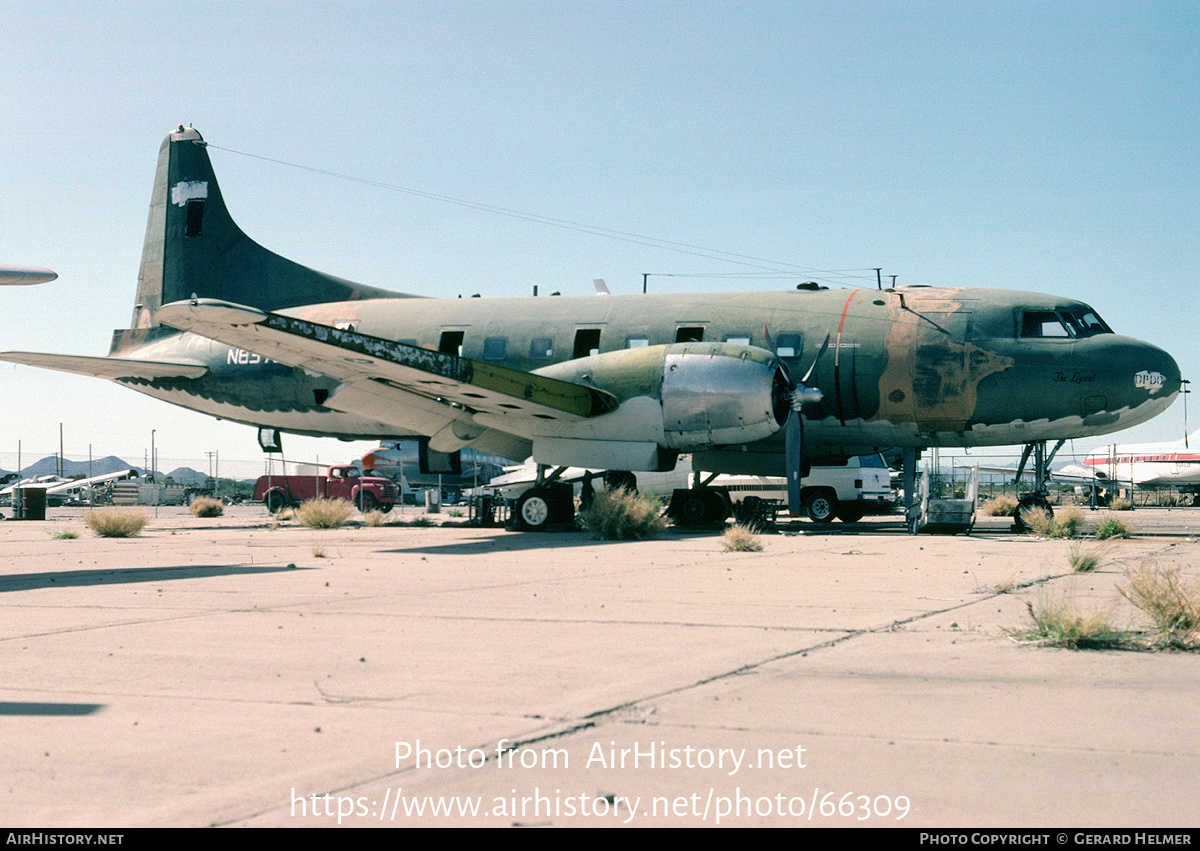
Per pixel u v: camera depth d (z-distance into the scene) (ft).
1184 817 10.06
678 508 73.31
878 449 68.08
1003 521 83.92
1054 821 9.96
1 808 10.48
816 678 16.83
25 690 16.25
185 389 81.25
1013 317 62.23
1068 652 19.21
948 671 17.39
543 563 40.65
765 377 57.77
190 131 85.51
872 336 63.57
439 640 21.03
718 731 13.41
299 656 19.19
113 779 11.47
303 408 77.15
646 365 60.08
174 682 16.83
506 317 71.87
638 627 22.76
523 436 63.62
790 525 78.13
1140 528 72.08
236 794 10.95
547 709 14.70
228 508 148.97
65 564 41.42
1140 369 60.13
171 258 85.61
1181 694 15.52
